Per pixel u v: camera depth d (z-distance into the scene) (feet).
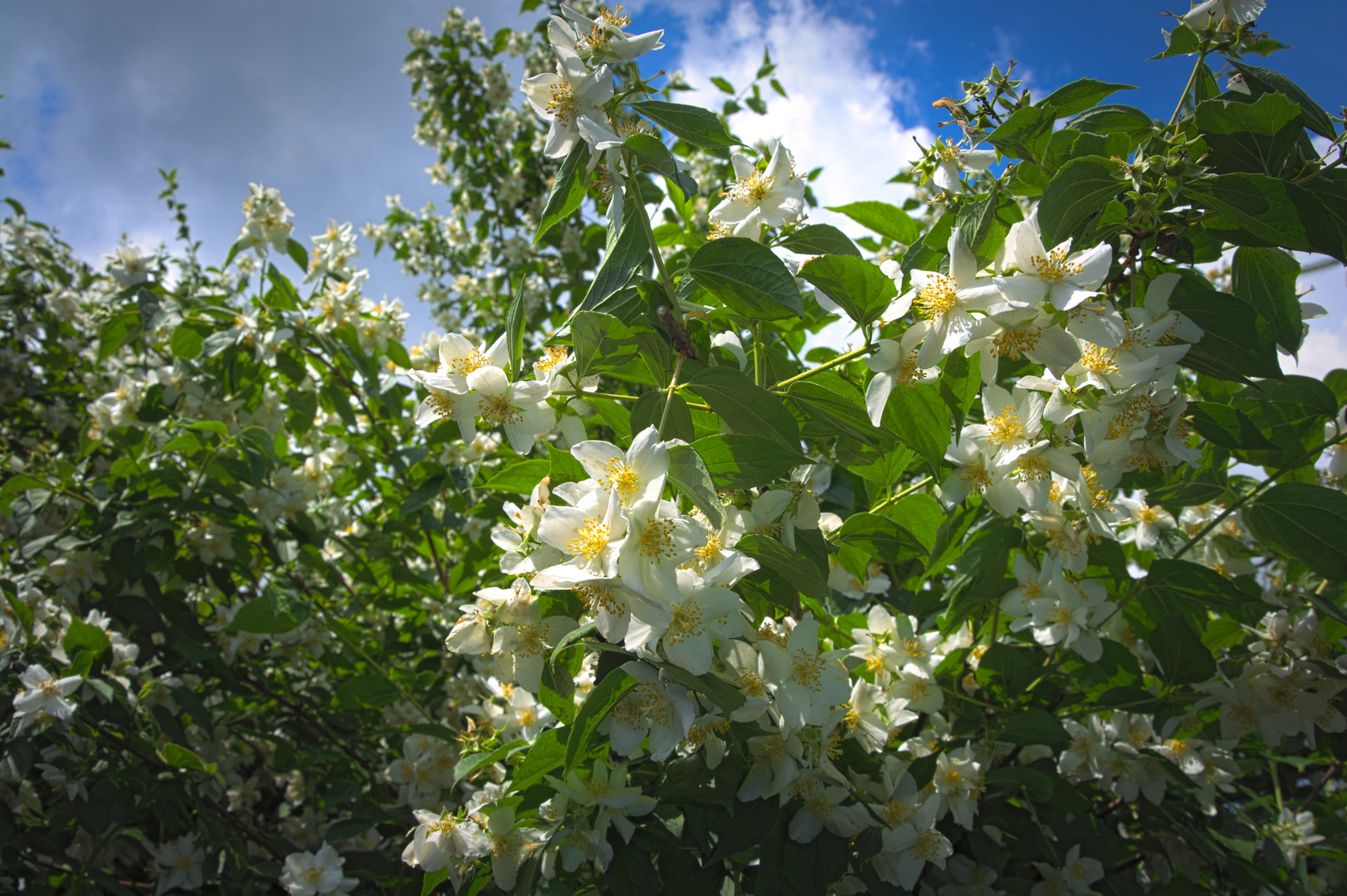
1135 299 1.24
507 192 4.23
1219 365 1.25
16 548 2.23
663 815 1.34
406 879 1.90
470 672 2.52
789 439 1.14
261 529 2.23
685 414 1.15
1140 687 1.58
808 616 1.28
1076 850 1.63
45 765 1.96
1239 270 1.30
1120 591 1.67
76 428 3.30
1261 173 1.20
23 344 3.55
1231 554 1.76
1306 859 2.16
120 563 2.01
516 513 1.19
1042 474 1.34
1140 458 1.33
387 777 2.19
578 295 3.40
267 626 1.95
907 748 1.57
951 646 1.74
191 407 2.28
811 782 1.32
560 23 1.16
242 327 2.21
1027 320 1.14
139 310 2.18
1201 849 1.65
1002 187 1.38
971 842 1.67
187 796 2.10
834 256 1.15
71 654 1.88
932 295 1.15
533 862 1.26
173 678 2.04
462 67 4.34
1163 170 1.16
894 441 1.30
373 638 2.64
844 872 1.32
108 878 1.96
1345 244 1.14
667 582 0.97
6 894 2.08
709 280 1.18
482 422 1.22
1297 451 1.53
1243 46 1.29
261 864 2.06
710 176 3.52
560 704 1.20
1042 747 1.69
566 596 1.14
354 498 2.90
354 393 2.59
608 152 1.18
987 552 1.49
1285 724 1.55
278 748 2.26
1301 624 1.59
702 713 1.19
